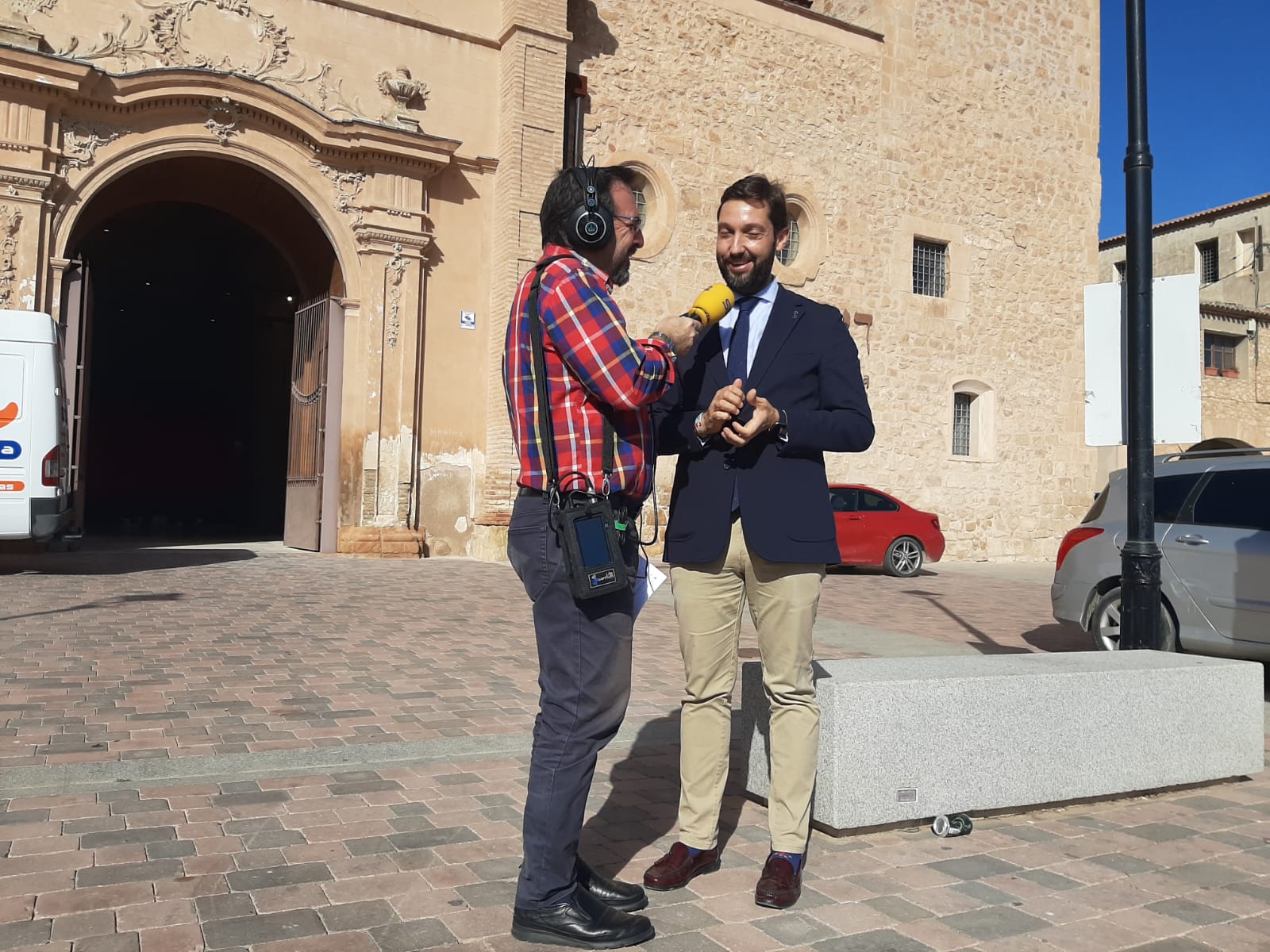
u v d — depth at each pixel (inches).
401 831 120.5
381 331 516.1
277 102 485.1
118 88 448.1
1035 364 777.6
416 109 532.1
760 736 137.7
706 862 111.2
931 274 740.7
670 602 394.9
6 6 431.8
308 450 541.3
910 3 724.7
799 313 115.0
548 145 549.3
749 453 109.0
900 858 118.1
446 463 538.0
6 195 423.8
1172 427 187.5
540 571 92.4
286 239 588.1
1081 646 292.4
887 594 451.5
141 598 319.6
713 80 636.7
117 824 119.1
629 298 603.2
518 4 538.3
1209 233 1109.1
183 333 951.6
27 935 88.0
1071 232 800.9
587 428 92.0
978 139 754.8
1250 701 157.9
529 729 175.3
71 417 457.7
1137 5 189.5
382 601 342.6
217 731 165.2
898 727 126.9
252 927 91.7
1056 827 132.6
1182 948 93.9
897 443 709.9
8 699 181.6
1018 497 764.0
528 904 91.4
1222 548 239.9
